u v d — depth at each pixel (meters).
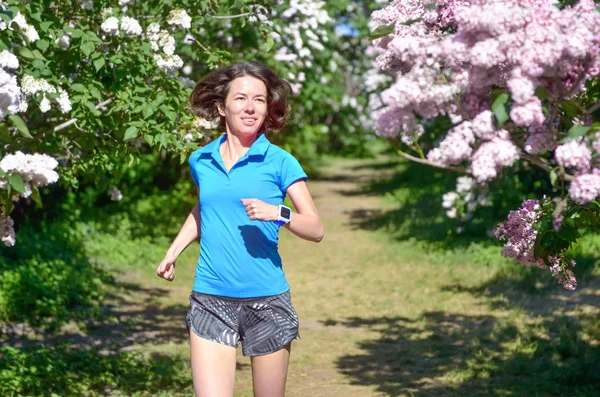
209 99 3.76
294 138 25.22
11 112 3.23
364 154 35.62
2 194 3.59
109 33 5.38
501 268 11.34
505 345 7.64
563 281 4.27
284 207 3.37
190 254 13.24
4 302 8.42
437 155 2.87
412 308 9.62
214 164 3.62
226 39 10.07
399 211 18.69
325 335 8.45
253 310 3.55
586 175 2.73
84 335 8.11
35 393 5.84
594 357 6.86
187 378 6.60
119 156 5.89
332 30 17.95
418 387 6.46
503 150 2.76
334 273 12.29
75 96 5.18
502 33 2.75
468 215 13.98
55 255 11.12
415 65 2.91
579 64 2.89
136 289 10.69
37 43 4.85
